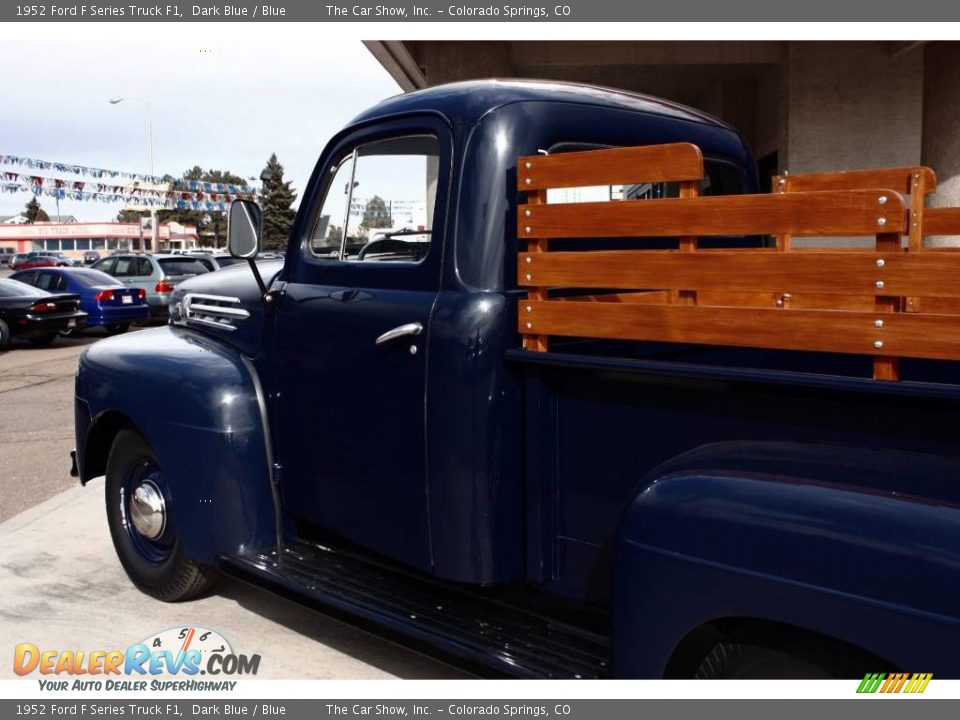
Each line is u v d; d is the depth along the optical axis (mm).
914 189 3018
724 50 11531
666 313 2346
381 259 3186
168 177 31391
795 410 2170
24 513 5590
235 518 3531
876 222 2021
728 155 3631
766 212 2184
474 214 2812
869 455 2031
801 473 2033
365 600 3070
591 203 2520
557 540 2725
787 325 2133
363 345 3076
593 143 3082
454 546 2811
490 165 2812
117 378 3928
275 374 3527
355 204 3266
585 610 2883
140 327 18781
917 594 1766
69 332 17891
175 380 3682
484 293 2773
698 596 2080
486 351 2730
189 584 3961
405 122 3066
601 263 2494
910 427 1992
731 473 2109
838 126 11328
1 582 4406
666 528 2145
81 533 5176
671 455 2424
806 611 1910
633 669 2223
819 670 2021
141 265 18484
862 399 2023
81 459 4277
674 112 3475
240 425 3537
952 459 1938
